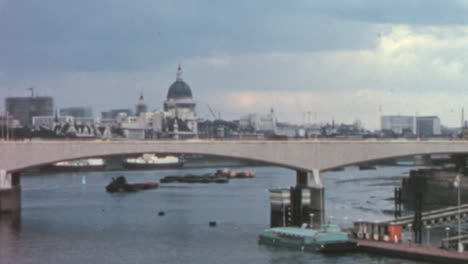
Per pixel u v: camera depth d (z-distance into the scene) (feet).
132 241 611.47
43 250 572.10
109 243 603.26
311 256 532.32
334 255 534.37
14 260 534.78
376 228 565.94
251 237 629.10
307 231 581.94
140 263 522.88
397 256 519.19
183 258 538.06
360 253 541.34
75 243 602.44
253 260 524.93
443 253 501.15
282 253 547.90
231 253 552.82
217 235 641.40
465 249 528.63
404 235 611.06
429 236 608.60
